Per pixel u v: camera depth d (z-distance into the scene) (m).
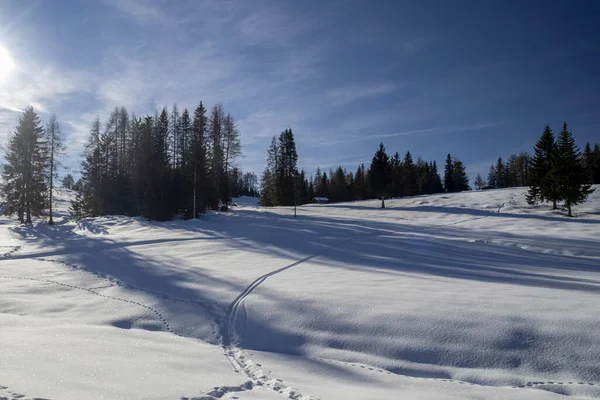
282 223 28.94
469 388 5.16
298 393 4.63
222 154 37.34
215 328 7.94
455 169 83.44
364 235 23.25
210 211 35.91
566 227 27.48
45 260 15.55
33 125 31.53
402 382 5.38
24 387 3.80
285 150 51.44
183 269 13.53
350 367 5.95
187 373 5.06
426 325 6.91
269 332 7.49
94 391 3.91
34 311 8.95
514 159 98.88
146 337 6.91
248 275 12.18
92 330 7.02
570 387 5.12
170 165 32.78
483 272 12.54
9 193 31.08
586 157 64.44
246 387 4.79
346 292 9.20
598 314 6.76
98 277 12.58
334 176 88.56
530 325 6.54
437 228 26.91
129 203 36.12
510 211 37.12
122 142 41.78
